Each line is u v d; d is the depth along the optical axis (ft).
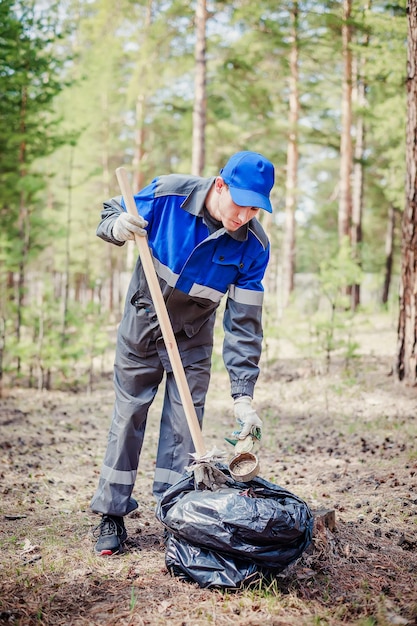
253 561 8.29
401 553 9.73
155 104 64.59
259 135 62.23
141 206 9.09
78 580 8.89
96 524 11.20
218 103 64.59
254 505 8.14
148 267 8.74
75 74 37.14
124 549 9.93
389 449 16.05
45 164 36.42
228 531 8.11
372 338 38.58
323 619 7.75
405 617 7.79
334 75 59.21
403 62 35.94
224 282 9.24
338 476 13.87
